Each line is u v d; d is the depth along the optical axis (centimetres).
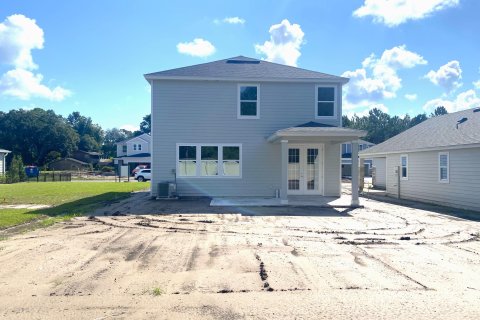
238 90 1630
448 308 427
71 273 544
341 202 1448
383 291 479
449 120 1911
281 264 596
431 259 639
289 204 1370
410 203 1594
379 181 2597
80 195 1886
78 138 9231
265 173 1642
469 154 1384
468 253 685
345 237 821
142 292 468
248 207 1333
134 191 2191
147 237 809
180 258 630
